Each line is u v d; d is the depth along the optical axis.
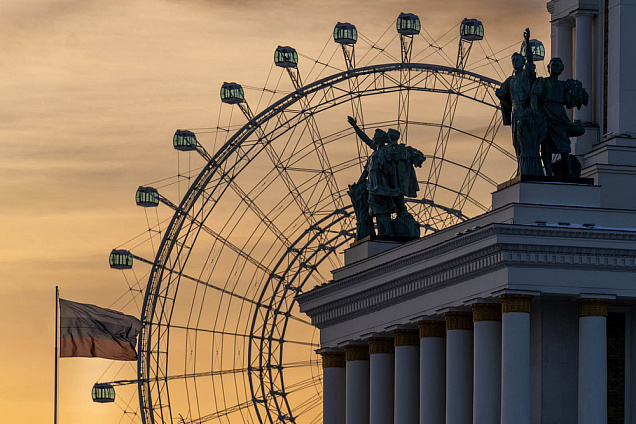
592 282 196.12
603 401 195.75
